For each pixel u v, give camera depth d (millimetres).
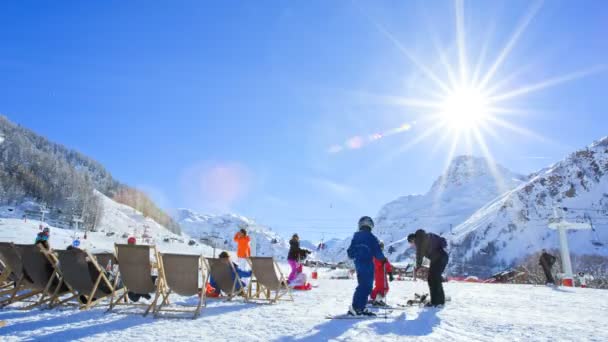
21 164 115875
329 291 9555
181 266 5332
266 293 7598
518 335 4020
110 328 4355
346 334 4059
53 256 5723
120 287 6129
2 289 7074
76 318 4934
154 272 8000
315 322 4797
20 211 97312
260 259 6910
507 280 31078
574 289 11016
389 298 8078
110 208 123562
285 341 3760
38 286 5852
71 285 5625
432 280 6426
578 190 196250
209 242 85438
